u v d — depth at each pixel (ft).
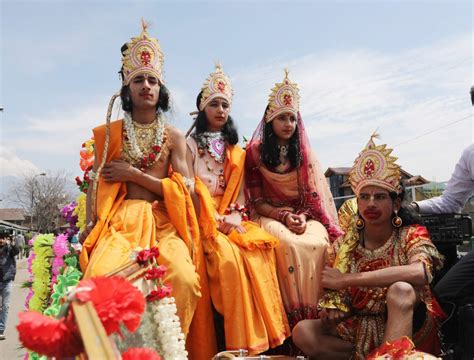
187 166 12.89
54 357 4.90
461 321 10.03
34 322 4.81
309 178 14.43
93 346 4.51
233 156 14.08
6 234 28.63
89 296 5.04
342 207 13.37
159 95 12.78
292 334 11.31
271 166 14.29
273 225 13.20
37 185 178.70
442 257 10.87
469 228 12.70
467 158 13.70
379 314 10.73
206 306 11.51
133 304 5.28
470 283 10.46
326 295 10.90
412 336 10.19
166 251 10.51
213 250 11.70
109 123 12.14
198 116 14.58
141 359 5.65
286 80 14.20
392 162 10.81
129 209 11.47
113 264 9.68
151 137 12.57
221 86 14.32
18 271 81.35
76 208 15.25
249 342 11.09
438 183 20.03
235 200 13.80
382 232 10.98
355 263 11.18
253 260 11.87
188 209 11.56
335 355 10.91
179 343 7.84
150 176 12.00
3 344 26.13
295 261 12.44
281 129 14.12
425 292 10.55
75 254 13.62
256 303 11.60
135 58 12.35
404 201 11.28
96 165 12.22
